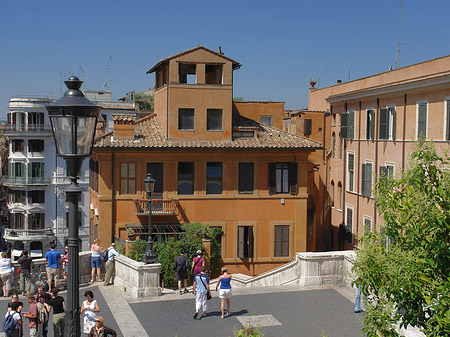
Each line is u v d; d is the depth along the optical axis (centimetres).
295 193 3450
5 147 10350
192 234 3166
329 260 2288
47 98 6844
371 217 3703
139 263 2206
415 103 3175
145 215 3250
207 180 3362
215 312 1944
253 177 3419
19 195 6831
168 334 1722
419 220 1069
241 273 3412
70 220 861
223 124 3400
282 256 3466
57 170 6881
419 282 1012
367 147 3797
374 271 1062
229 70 3406
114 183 3228
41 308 1594
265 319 1848
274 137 3534
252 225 3419
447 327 959
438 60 3052
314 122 4669
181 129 3356
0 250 8350
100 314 1938
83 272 2403
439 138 2920
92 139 878
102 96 7894
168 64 3394
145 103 8138
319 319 1842
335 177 4466
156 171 3288
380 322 1067
